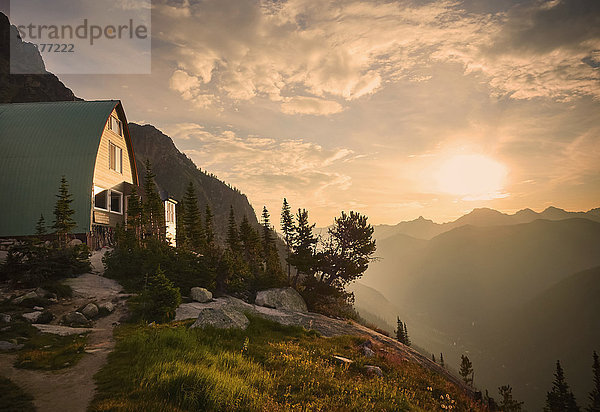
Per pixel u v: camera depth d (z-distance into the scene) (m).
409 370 17.47
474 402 15.84
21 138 34.47
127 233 31.42
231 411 8.57
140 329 14.88
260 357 13.94
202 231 44.28
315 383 11.83
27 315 15.73
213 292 26.17
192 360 11.46
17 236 30.23
